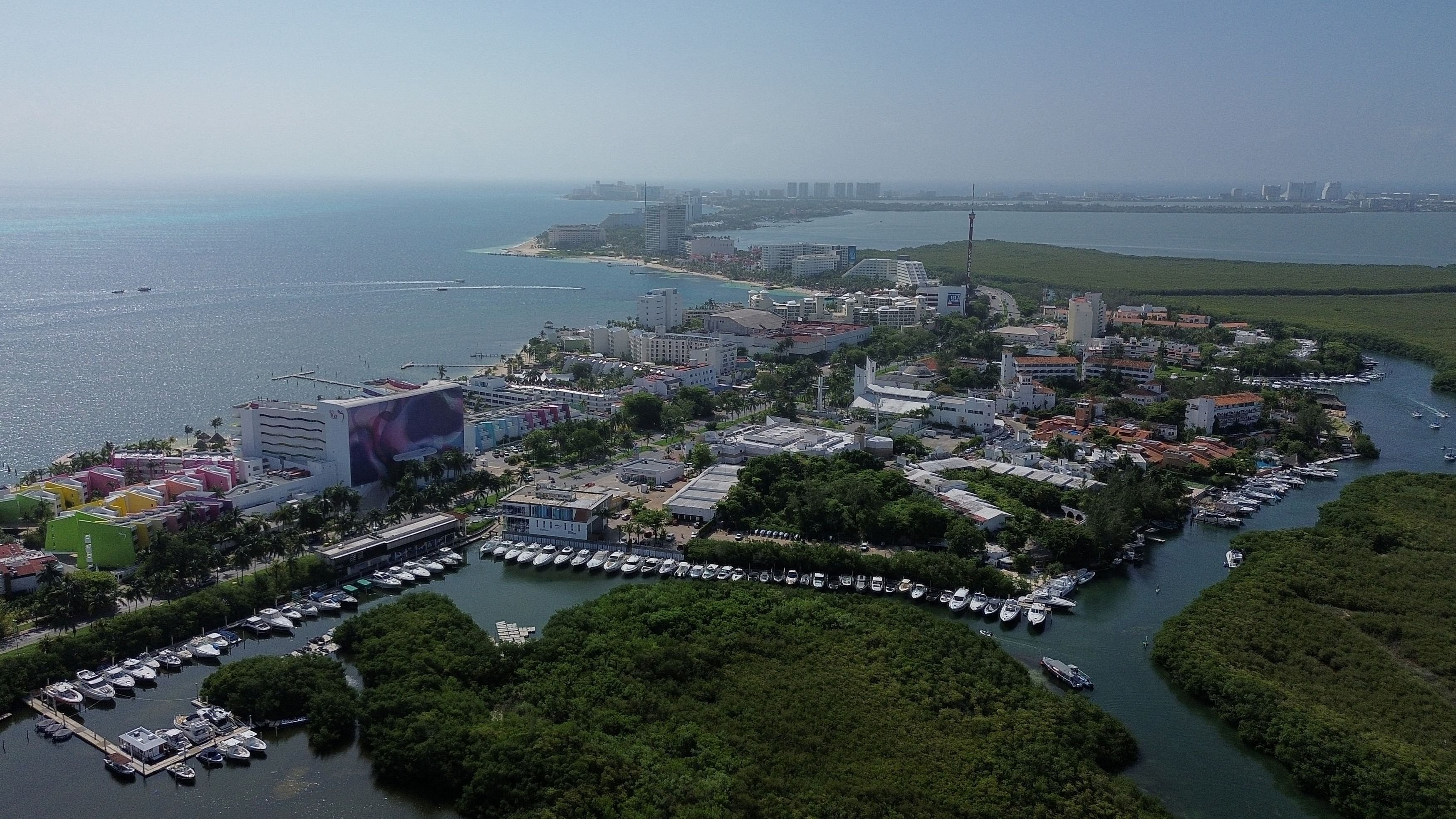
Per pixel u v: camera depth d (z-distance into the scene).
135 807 171.25
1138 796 171.75
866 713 194.88
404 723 186.50
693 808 162.50
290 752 189.00
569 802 164.25
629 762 175.38
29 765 183.88
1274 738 190.25
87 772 181.88
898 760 179.12
